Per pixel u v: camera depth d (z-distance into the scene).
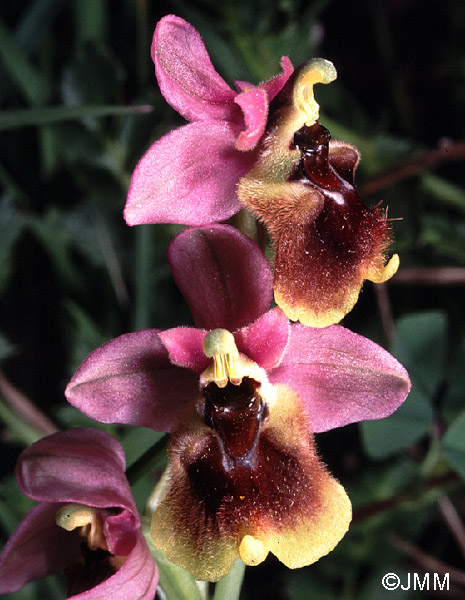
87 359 0.10
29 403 0.15
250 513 0.10
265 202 0.10
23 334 0.18
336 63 0.21
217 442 0.11
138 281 0.15
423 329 0.13
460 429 0.12
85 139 0.15
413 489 0.14
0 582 0.11
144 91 0.15
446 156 0.15
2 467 0.17
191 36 0.10
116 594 0.10
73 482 0.11
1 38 0.16
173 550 0.10
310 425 0.11
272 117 0.10
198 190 0.10
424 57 0.21
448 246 0.17
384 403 0.11
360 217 0.11
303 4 0.19
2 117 0.13
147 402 0.11
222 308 0.11
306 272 0.10
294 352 0.11
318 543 0.10
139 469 0.11
